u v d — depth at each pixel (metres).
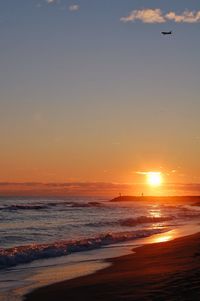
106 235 29.25
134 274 14.70
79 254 21.20
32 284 13.69
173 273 14.06
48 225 40.25
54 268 17.00
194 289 11.34
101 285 13.02
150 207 104.19
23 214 60.59
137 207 101.94
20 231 33.62
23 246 22.92
